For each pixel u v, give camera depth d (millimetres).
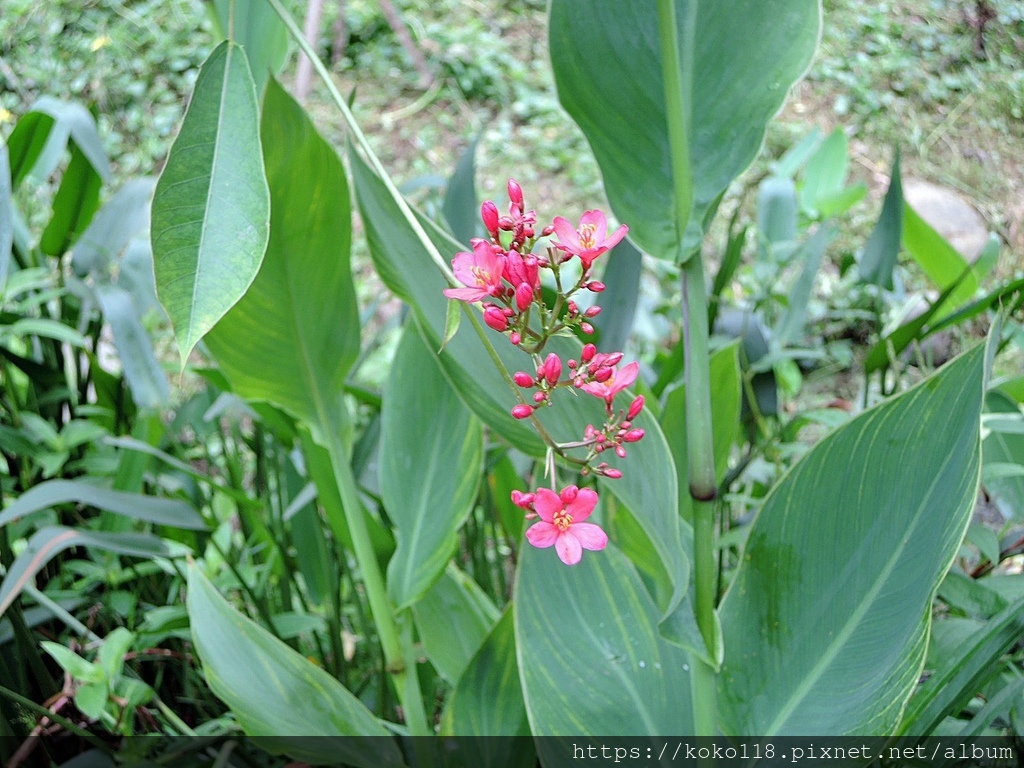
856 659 524
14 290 803
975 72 2270
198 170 359
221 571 789
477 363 521
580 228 392
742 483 908
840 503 536
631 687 585
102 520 777
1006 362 1373
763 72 486
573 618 599
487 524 1047
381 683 725
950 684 539
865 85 2250
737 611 563
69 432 783
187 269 350
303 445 681
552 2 500
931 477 511
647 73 498
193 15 2420
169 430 873
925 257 983
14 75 2273
